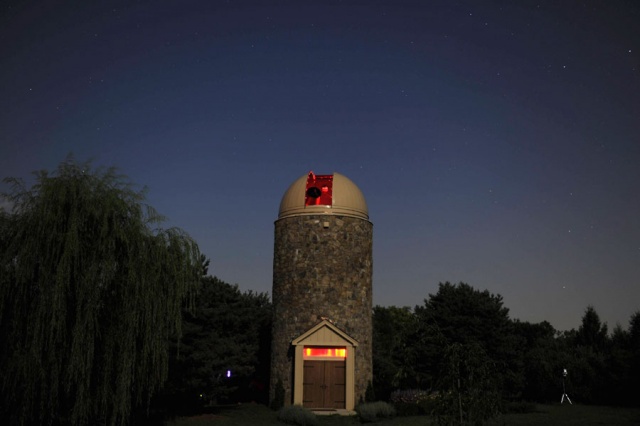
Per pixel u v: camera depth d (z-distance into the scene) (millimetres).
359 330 33562
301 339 32156
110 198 19125
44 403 17641
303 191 35219
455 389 12672
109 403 19078
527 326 54656
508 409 29750
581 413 29016
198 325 30719
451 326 37375
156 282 20094
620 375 34375
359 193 36188
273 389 33469
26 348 17438
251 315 34438
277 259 35375
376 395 36250
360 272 34500
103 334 18844
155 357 20094
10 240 18109
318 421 27672
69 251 17609
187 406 31812
